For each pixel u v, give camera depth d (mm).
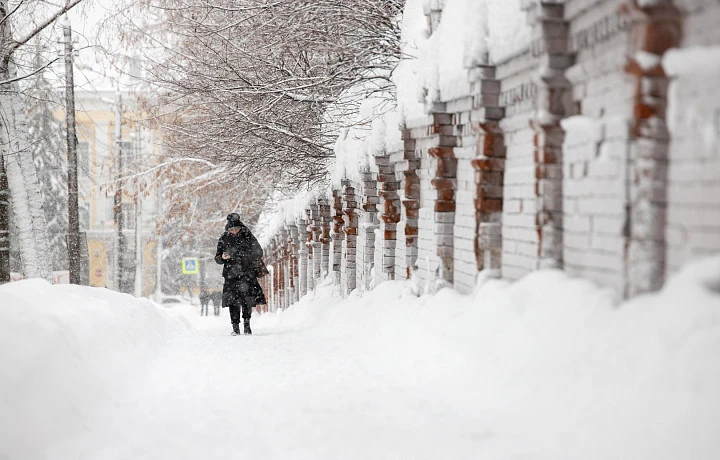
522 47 17344
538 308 15766
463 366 17172
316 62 46156
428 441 13523
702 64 10742
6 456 13273
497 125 20078
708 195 10906
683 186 11617
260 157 50062
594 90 14945
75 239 54312
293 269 70250
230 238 36969
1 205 44219
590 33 14570
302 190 61750
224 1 45375
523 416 13391
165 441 14758
